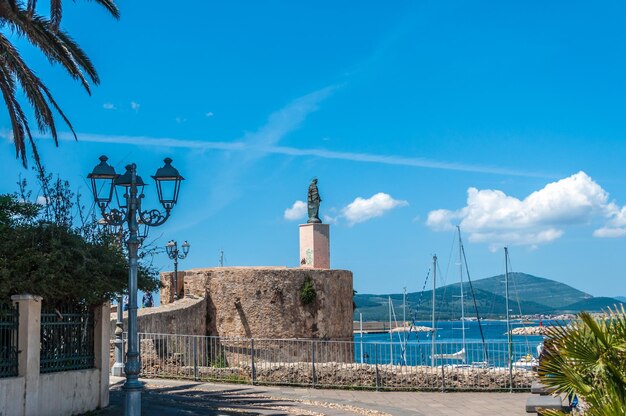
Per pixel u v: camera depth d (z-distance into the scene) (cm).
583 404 998
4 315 1347
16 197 1572
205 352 3008
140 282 1638
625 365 875
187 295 3394
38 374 1401
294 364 2291
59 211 1555
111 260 1555
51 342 1482
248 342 3253
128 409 1226
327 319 3397
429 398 2036
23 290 1392
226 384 2272
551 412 928
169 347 2583
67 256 1461
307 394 2075
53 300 1496
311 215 3562
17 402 1336
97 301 1582
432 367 2239
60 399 1472
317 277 3388
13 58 1733
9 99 1778
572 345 909
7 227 1472
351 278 3591
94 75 1884
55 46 1784
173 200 1345
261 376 2297
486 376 2184
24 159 1823
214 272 3378
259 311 3294
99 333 1628
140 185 1360
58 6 1639
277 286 3312
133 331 1247
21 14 1709
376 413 1727
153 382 2264
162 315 2850
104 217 1291
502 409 1811
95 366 1622
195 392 2045
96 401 1608
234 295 3322
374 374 2217
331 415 1681
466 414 1731
